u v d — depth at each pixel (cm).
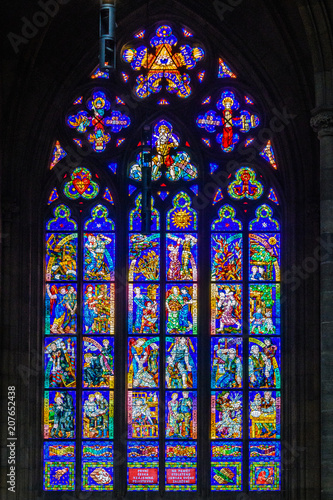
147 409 3819
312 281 3741
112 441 3806
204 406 3794
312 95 3769
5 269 3681
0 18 3625
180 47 4053
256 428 3800
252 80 3941
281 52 3775
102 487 3775
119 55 4041
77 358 3844
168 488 3772
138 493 3762
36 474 3734
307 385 3697
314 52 3109
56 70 3838
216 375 3834
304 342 3722
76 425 3806
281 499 3734
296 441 3688
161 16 3994
